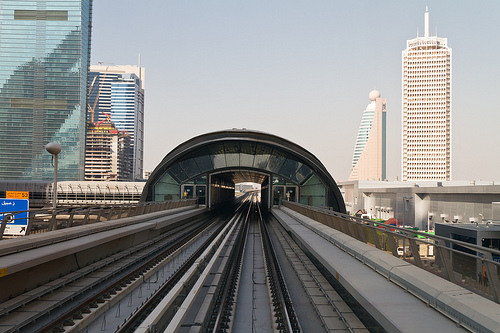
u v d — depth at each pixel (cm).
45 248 1048
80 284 1078
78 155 15350
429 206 4378
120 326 786
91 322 841
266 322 917
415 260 752
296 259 1630
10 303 844
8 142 15062
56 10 15638
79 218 1662
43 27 15575
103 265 1323
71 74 15525
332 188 3925
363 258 917
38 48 15488
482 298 530
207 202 4178
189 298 809
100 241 1286
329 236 1326
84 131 15775
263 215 4638
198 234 2455
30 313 823
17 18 15525
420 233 723
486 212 3356
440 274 659
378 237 970
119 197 5731
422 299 616
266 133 3775
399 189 5106
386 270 767
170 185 4066
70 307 899
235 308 1005
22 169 15050
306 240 1349
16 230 1622
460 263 600
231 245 1967
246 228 3097
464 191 3675
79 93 15538
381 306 595
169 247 1864
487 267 541
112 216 1784
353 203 7431
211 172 4188
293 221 2255
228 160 4128
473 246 554
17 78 15312
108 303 942
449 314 541
